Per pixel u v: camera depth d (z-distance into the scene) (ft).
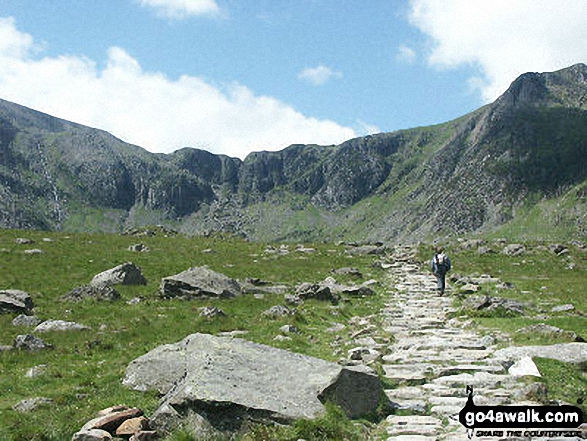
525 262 179.83
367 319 89.76
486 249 205.16
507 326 80.28
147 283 119.55
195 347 53.26
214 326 81.05
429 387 51.80
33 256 144.15
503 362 59.00
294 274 146.51
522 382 52.31
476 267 170.09
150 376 51.21
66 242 185.68
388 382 53.72
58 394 49.96
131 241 210.18
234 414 40.73
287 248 218.18
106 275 114.83
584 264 174.60
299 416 40.70
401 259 197.36
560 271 162.81
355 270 150.71
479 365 58.49
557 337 69.05
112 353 66.74
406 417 45.09
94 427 40.73
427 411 46.83
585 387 51.49
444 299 112.06
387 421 44.73
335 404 44.01
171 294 104.47
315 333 79.36
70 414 44.78
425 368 57.62
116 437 40.19
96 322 82.99
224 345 52.06
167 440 39.58
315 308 98.68
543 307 98.22
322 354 66.13
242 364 47.75
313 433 39.37
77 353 66.44
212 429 40.09
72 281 117.50
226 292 106.83
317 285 110.11
